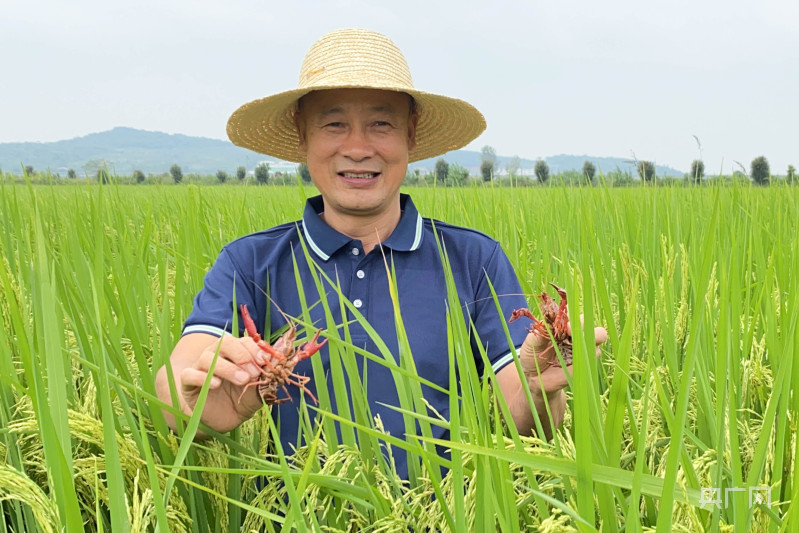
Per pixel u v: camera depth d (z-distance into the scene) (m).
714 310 2.91
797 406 1.93
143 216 7.81
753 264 4.35
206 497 2.37
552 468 1.44
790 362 1.71
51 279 2.11
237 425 2.25
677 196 6.10
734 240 3.43
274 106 3.38
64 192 7.22
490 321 2.96
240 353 1.98
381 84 2.84
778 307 3.09
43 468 2.33
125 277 3.41
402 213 3.14
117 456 1.52
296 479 1.93
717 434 1.78
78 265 2.58
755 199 6.25
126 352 3.00
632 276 3.66
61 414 1.58
